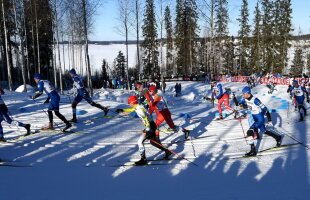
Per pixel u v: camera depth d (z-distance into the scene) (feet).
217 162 23.72
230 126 35.47
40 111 44.39
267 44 150.10
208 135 31.48
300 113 37.81
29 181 20.65
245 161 23.66
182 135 31.48
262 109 25.46
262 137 29.84
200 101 75.51
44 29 122.72
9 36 124.26
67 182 20.45
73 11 90.99
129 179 20.86
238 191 18.16
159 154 26.03
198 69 161.89
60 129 34.01
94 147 28.07
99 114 42.83
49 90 32.22
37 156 25.73
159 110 28.71
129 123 37.55
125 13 97.25
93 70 196.85
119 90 102.06
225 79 126.52
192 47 156.15
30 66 137.69
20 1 87.86
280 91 85.97
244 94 25.84
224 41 154.81
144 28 145.28
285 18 145.89
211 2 80.28
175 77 139.95
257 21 154.51
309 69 156.97
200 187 19.12
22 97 58.75
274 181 19.57
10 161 24.58
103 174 21.88
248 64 157.69
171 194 18.17
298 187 18.43
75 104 37.24
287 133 31.19
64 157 25.54
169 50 165.48
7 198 17.98
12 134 32.04
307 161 22.98
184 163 23.73
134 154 26.18
